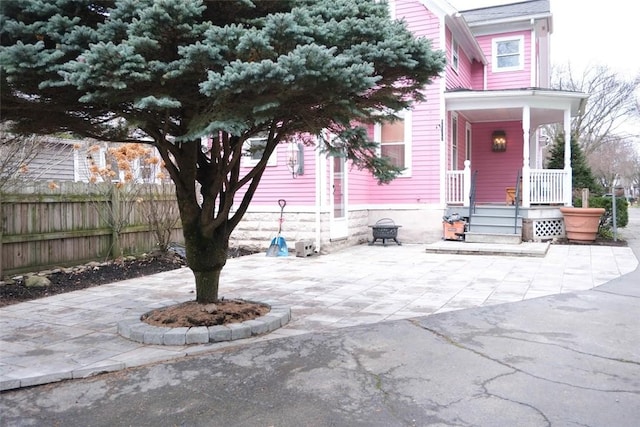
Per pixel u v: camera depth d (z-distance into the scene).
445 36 12.14
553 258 9.12
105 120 4.36
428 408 3.01
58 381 3.56
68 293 6.40
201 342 4.28
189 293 6.39
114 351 4.10
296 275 7.64
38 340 4.42
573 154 17.05
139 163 9.25
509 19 15.41
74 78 3.20
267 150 4.64
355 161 5.08
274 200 10.70
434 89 11.83
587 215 11.15
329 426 2.82
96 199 8.07
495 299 5.82
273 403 3.13
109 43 3.14
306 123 4.45
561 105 11.94
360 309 5.43
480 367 3.65
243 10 3.98
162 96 3.50
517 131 15.20
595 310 5.25
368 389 3.31
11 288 6.37
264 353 4.03
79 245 7.84
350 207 11.42
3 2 3.33
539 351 3.98
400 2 12.30
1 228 6.54
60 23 3.43
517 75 15.90
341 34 3.89
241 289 6.57
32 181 7.23
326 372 3.61
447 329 4.61
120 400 3.24
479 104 11.96
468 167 11.80
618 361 3.75
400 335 4.44
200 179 4.92
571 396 3.13
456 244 10.50
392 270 8.05
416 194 12.07
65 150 10.94
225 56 3.51
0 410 3.14
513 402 3.06
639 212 31.69
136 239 8.91
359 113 4.01
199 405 3.13
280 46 3.59
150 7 3.41
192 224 4.90
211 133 3.35
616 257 9.16
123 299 6.05
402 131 12.18
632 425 2.74
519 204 12.58
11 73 3.23
